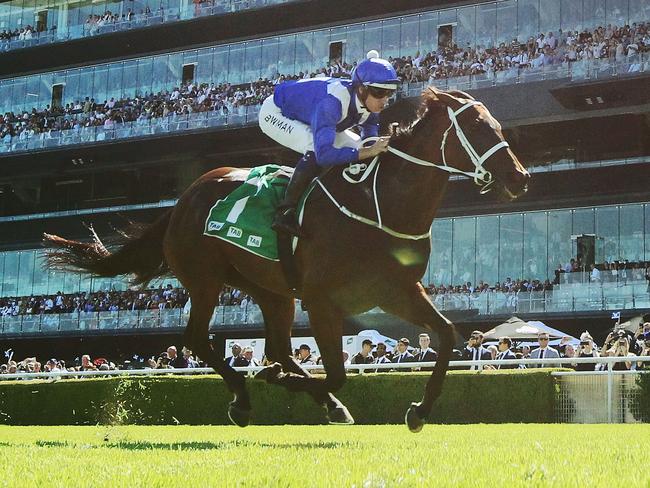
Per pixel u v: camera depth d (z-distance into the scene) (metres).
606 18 26.75
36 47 34.81
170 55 33.38
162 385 13.48
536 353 13.84
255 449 5.42
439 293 26.62
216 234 6.90
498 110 26.94
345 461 4.14
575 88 25.66
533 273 27.27
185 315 29.47
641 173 26.06
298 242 6.27
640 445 5.35
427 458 4.29
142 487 3.08
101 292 31.61
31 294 33.44
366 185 6.00
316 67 30.95
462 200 28.02
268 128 6.75
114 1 34.19
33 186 36.66
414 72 27.94
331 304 6.10
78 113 33.47
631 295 24.28
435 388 5.99
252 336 28.22
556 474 3.40
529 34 27.86
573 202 26.80
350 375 12.30
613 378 11.02
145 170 34.22
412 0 29.53
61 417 14.47
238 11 31.75
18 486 3.12
